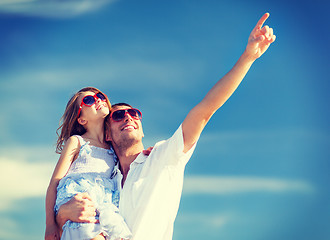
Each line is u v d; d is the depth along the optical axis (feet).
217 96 7.51
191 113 7.67
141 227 7.73
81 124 8.85
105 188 8.01
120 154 8.57
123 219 7.64
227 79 7.48
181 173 7.98
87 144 8.38
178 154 7.81
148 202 7.80
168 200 7.91
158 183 7.88
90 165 8.26
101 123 8.80
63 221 7.60
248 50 7.38
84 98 8.79
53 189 7.93
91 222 7.43
